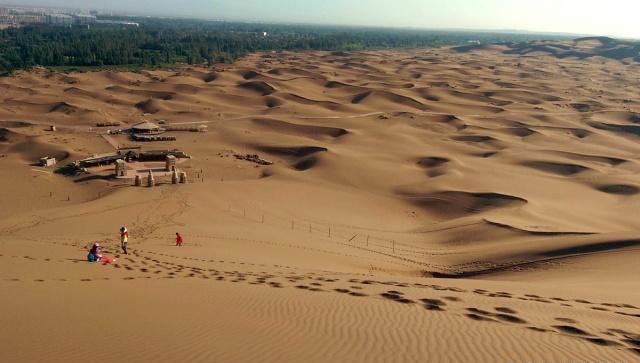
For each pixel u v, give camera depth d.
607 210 58.88
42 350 11.50
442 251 41.75
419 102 135.38
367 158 80.44
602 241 37.44
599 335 14.66
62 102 117.19
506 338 13.65
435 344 12.92
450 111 129.00
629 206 60.81
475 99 145.00
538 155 85.25
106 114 111.38
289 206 56.28
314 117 115.62
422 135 100.75
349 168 74.25
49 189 62.66
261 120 108.38
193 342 12.37
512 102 141.25
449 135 101.69
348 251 39.22
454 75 191.00
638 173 77.62
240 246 35.81
